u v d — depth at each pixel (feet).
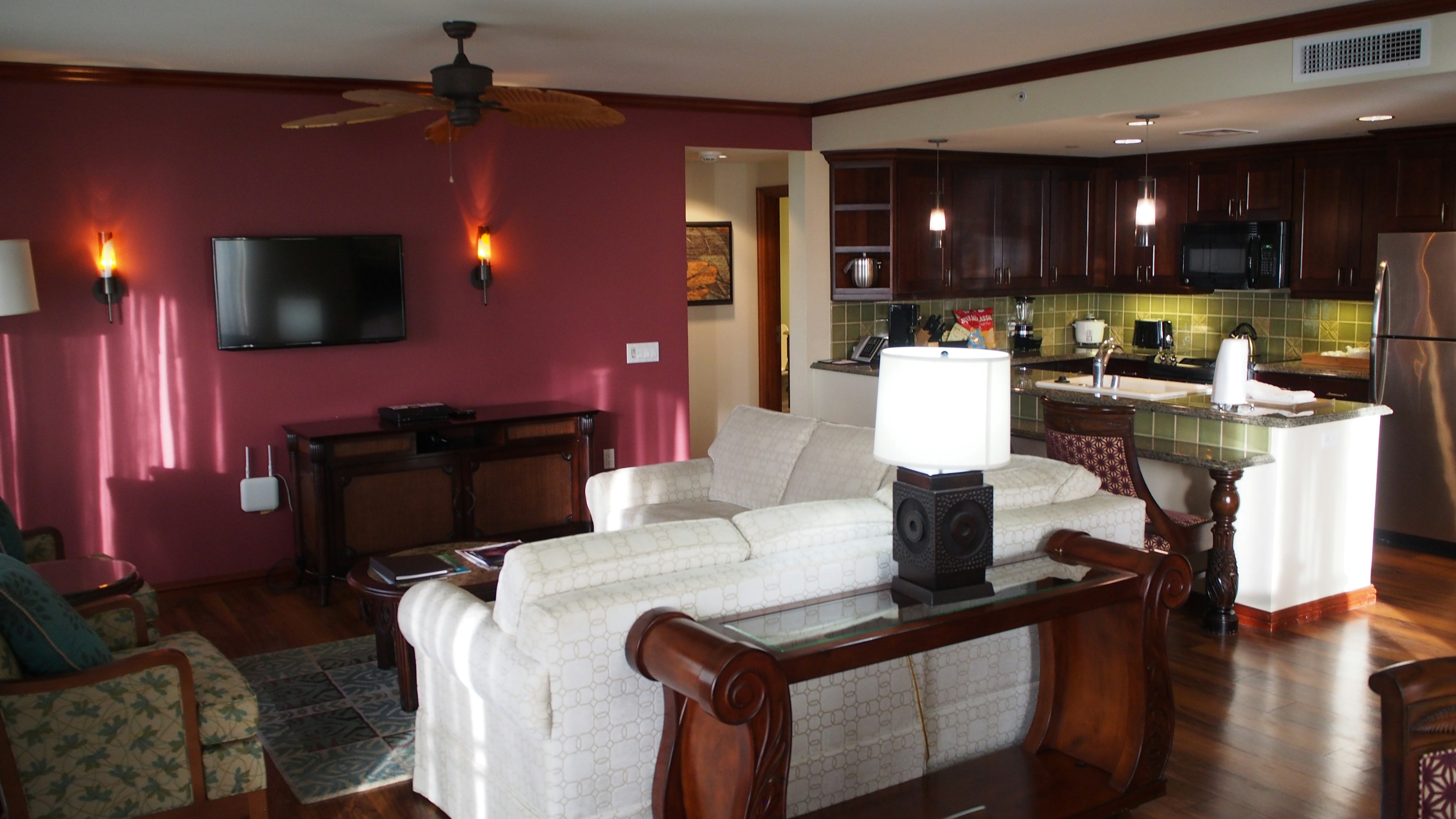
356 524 17.26
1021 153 23.67
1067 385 18.39
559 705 8.39
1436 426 18.56
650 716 8.88
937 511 9.43
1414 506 19.06
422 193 18.84
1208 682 13.24
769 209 26.68
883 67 17.70
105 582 11.62
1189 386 17.89
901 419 9.48
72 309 16.33
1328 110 16.29
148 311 16.85
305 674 14.01
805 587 9.61
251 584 18.03
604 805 8.74
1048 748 11.12
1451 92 14.42
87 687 9.05
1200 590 16.39
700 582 9.02
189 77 16.70
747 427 16.74
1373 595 16.28
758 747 7.76
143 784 9.36
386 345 18.79
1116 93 16.44
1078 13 13.79
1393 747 5.91
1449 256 18.01
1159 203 24.04
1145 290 24.63
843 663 8.26
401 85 18.07
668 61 16.85
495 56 16.19
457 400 19.58
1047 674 11.09
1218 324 24.81
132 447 16.96
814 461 15.24
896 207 22.56
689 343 26.09
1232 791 10.61
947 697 10.78
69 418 16.47
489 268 19.45
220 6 12.57
